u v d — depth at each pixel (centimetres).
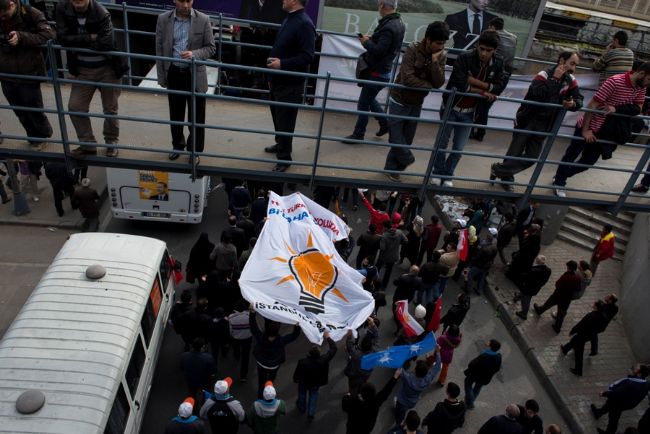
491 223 1495
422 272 1066
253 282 777
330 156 784
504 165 764
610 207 798
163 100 902
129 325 744
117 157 692
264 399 711
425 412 933
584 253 1505
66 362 667
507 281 1316
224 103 935
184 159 709
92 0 589
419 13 1285
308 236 826
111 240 909
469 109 717
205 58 658
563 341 1150
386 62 769
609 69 971
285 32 660
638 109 709
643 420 884
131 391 732
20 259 1189
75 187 1248
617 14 1573
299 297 772
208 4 1263
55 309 743
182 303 874
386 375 1010
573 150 783
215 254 972
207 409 703
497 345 884
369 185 736
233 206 1263
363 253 1115
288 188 1555
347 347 847
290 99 683
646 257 1276
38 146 687
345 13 1273
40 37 607
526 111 730
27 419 593
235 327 862
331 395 942
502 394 1016
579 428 952
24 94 646
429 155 844
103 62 636
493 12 1285
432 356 941
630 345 1190
